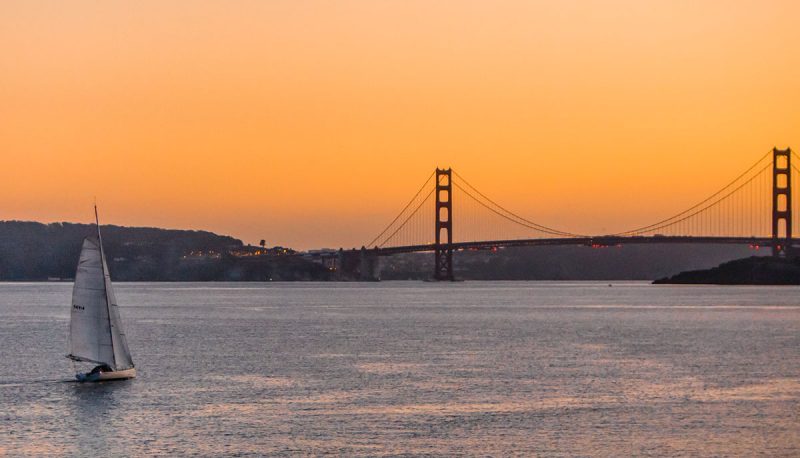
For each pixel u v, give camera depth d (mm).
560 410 110125
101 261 127000
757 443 95062
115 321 129500
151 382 129500
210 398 117375
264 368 145625
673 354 167250
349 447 93250
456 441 95500
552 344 185875
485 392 122188
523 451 91875
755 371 143625
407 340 194375
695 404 114000
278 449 92625
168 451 92188
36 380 131875
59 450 92688
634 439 96438
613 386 127438
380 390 123688
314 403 114250
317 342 189625
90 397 117750
